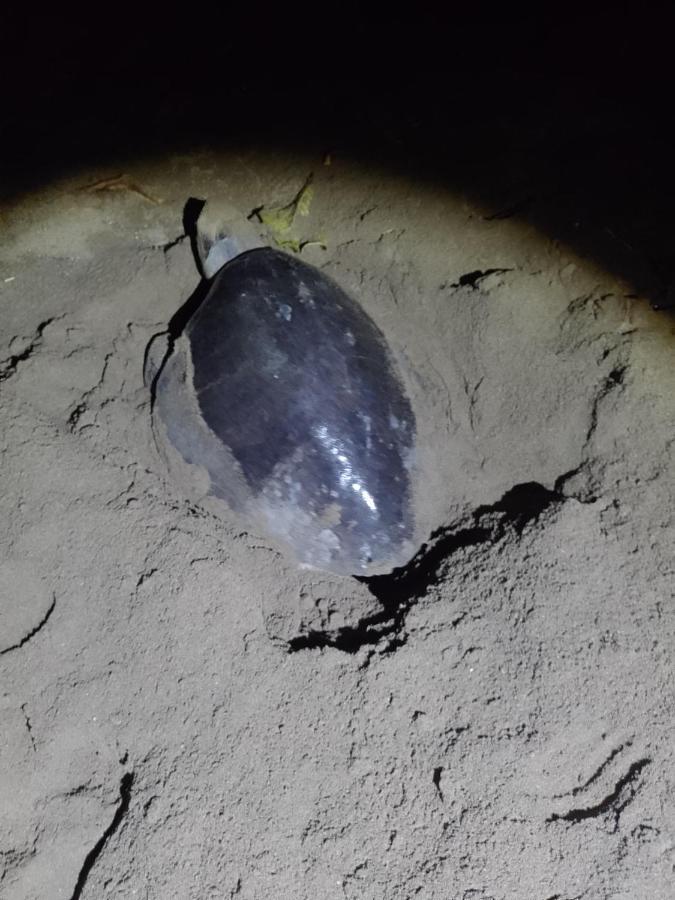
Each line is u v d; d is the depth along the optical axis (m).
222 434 1.49
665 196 1.87
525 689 1.36
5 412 1.66
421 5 2.23
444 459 1.71
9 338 1.82
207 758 1.34
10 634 1.45
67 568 1.51
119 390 1.75
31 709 1.39
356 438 1.47
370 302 1.89
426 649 1.41
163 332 1.84
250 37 2.19
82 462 1.62
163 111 2.06
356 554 1.49
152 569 1.50
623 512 1.57
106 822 1.32
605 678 1.36
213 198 1.98
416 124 2.01
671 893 1.21
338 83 2.09
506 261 1.87
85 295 1.88
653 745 1.31
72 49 2.17
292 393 1.47
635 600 1.44
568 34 2.13
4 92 2.10
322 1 2.25
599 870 1.22
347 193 1.97
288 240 1.95
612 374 1.73
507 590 1.45
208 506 1.56
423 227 1.92
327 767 1.32
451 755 1.31
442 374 1.82
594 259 1.83
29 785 1.34
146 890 1.25
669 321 1.76
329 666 1.41
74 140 2.02
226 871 1.25
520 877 1.22
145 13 2.24
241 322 1.52
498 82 2.05
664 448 1.64
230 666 1.42
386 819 1.27
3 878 1.28
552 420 1.73
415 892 1.22
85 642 1.45
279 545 1.52
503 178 1.93
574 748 1.31
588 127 1.97
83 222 1.95
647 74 2.05
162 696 1.40
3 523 1.54
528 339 1.80
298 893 1.23
